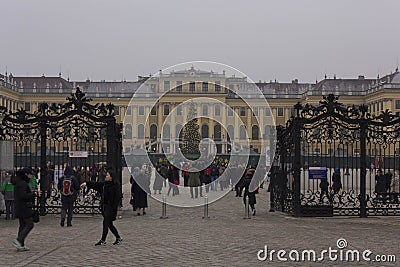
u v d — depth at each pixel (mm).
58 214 23266
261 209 27438
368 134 23562
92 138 23344
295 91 113125
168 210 26859
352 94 113000
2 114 22797
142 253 14039
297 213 22953
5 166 22016
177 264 12586
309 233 18047
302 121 22734
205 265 12469
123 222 21656
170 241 16203
